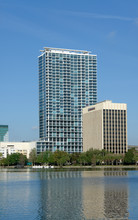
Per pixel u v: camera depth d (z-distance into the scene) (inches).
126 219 3275.1
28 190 5497.1
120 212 3565.5
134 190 5334.6
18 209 3794.3
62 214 3516.2
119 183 6525.6
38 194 4970.5
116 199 4394.7
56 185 6220.5
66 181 7012.8
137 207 3816.4
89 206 3907.5
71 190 5393.7
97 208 3779.5
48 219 3321.9
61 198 4530.0
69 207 3860.7
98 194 4891.7
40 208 3831.2
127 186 5949.8
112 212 3570.4
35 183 6688.0
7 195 4918.8
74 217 3380.9
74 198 4515.3
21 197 4690.0
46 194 4958.2
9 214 3540.8
